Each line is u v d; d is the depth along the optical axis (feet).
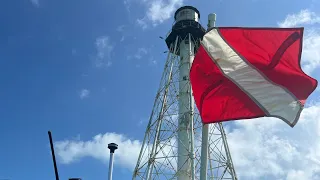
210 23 89.45
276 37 61.82
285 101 56.75
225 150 133.39
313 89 58.18
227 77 59.11
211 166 126.21
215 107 57.21
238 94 57.47
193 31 156.15
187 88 143.54
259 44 61.67
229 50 61.57
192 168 121.08
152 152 132.46
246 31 62.39
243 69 59.82
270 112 55.57
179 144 132.98
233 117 55.83
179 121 137.28
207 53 61.00
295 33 61.52
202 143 54.70
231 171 129.08
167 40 161.79
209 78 59.67
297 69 59.62
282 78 58.80
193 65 60.34
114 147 70.18
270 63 60.23
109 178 67.51
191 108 136.67
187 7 167.12
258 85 58.18
